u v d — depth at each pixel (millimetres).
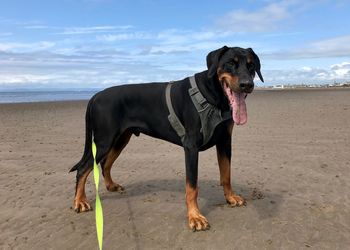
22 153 2602
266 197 1565
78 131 3676
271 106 5852
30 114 5633
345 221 1310
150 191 1693
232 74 1239
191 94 1326
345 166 2002
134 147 2762
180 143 1425
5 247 1192
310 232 1232
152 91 1447
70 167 2178
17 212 1476
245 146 2643
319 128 3348
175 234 1249
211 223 1320
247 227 1282
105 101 1477
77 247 1182
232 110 1258
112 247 1175
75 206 1464
